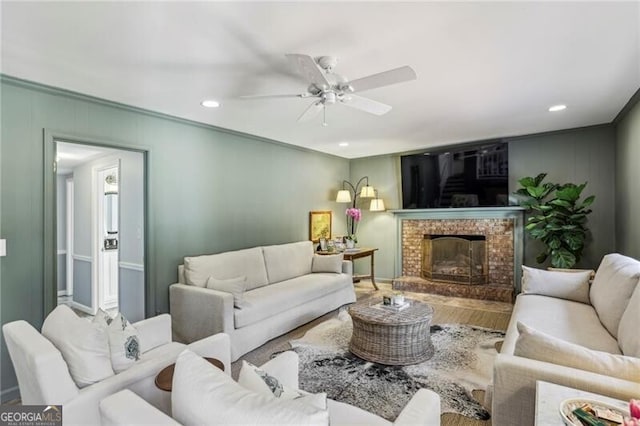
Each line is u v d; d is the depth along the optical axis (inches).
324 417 36.8
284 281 169.6
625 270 96.0
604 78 108.0
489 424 81.6
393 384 99.6
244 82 108.0
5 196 100.7
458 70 101.0
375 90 117.3
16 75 100.3
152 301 136.2
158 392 69.6
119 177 157.8
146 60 92.3
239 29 77.5
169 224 143.0
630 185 138.1
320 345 129.6
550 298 123.8
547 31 79.4
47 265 108.1
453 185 210.8
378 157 250.7
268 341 134.9
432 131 178.4
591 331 92.7
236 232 173.0
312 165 227.6
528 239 193.2
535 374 56.1
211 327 120.3
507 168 192.7
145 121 135.4
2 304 100.1
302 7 69.2
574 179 177.9
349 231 261.9
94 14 70.7
